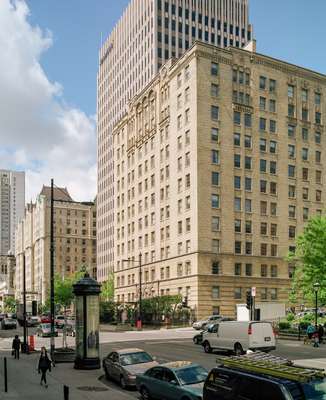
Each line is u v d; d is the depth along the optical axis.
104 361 25.66
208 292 77.06
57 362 31.86
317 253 57.69
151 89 97.81
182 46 135.50
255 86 86.50
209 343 36.75
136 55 143.00
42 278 183.75
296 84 90.94
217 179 80.75
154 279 92.00
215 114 82.06
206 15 140.75
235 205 81.69
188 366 18.86
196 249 77.56
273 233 84.56
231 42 143.75
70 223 191.00
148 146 98.06
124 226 108.06
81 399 19.72
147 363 23.83
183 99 84.88
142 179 100.12
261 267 82.31
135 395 21.34
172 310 77.44
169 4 135.75
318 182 90.69
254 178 84.06
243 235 81.62
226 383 12.70
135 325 77.75
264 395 11.50
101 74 170.88
